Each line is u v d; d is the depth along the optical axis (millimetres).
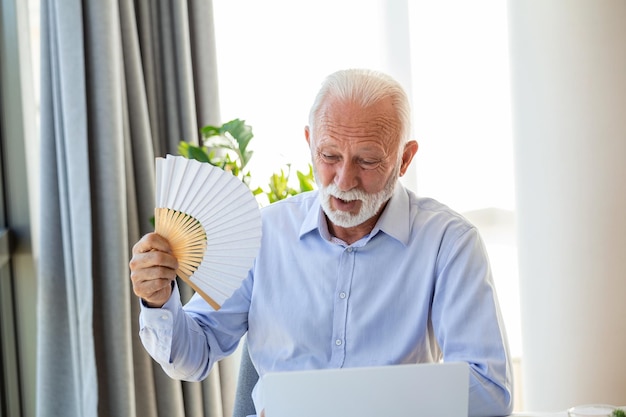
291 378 1623
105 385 3465
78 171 3320
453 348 2145
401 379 1635
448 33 3832
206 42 3623
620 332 3123
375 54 3836
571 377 3186
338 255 2285
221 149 3588
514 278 3885
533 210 3252
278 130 3826
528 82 3221
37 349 3480
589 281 3135
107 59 3350
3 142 3508
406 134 2191
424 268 2252
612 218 3094
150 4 3578
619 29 3045
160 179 1935
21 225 3553
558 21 3111
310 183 3361
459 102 3852
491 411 2012
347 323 2258
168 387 3533
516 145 3318
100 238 3410
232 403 3684
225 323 2348
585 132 3100
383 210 2281
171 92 3592
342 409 1633
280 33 3803
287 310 2299
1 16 3463
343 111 2102
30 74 3566
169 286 2049
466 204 3883
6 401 3445
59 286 3430
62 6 3293
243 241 1972
